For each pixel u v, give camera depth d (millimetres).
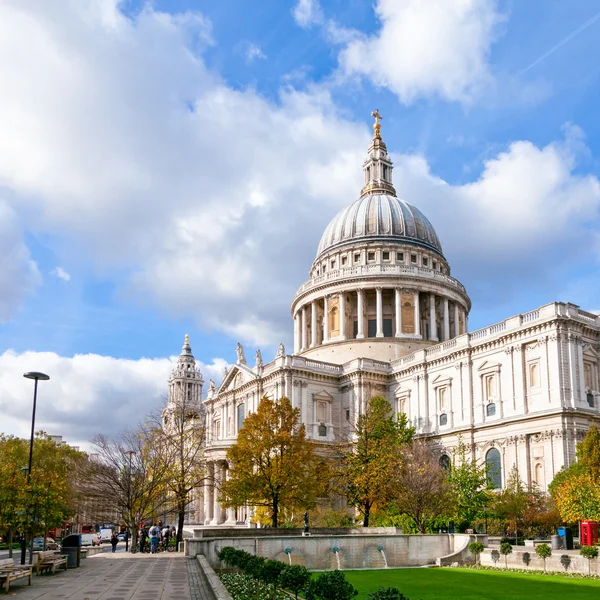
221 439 103625
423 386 91625
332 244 127750
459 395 85188
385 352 108000
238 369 109188
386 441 67375
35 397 45031
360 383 96938
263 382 102000
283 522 68125
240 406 108562
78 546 41125
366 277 113875
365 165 141500
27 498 40938
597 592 30875
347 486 69250
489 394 81062
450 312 119375
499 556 44750
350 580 37188
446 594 30625
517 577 38000
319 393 97938
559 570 40250
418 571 42656
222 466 97250
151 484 67812
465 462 66500
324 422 97562
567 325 73188
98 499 80750
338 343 111500
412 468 62188
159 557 48906
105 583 31812
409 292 114062
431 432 87375
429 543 48844
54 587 30391
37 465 85562
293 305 127688
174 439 89438
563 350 72438
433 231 131125
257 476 59906
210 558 42031
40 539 94312
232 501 61188
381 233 123625
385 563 46375
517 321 77688
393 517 63812
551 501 60656
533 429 73062
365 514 63875
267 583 27547
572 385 71625
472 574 40094
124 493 71062
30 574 31516
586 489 49875
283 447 61562
